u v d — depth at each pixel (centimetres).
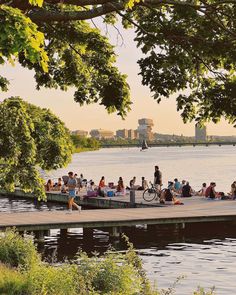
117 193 4097
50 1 1065
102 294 1153
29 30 614
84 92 1519
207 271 2011
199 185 6575
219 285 1808
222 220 2908
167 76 1203
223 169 10338
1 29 604
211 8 1154
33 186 2311
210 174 8800
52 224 2616
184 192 3916
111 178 8106
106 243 2605
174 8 1130
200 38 1138
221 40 1128
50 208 4275
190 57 1166
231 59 1136
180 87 1219
